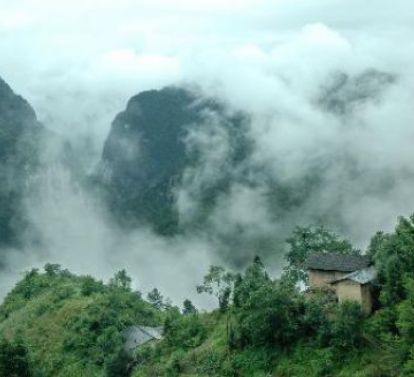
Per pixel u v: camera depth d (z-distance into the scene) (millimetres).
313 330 50875
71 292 100812
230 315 61656
